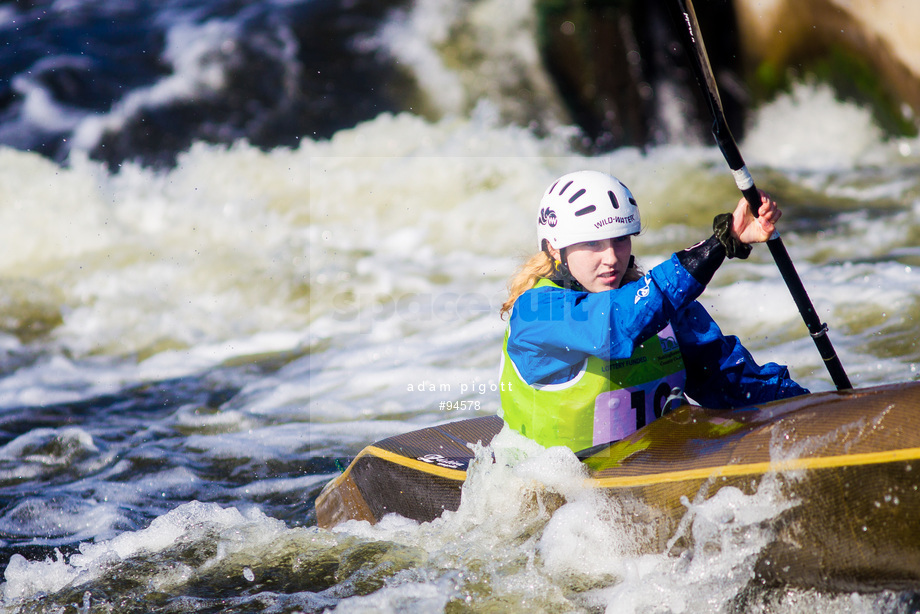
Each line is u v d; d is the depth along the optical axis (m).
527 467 10.06
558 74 46.78
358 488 12.40
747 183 9.15
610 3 46.75
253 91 45.78
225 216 35.22
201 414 20.02
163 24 49.22
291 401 20.36
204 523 12.44
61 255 32.28
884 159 42.41
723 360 11.09
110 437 18.80
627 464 9.53
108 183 38.03
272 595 10.05
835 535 8.00
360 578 10.22
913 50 43.62
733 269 25.88
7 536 13.98
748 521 8.41
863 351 18.98
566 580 9.43
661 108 46.62
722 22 46.91
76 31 48.62
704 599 8.59
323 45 47.78
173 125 43.69
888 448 7.82
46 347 25.73
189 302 28.59
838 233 29.81
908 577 7.90
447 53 47.59
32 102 43.69
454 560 10.08
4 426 19.81
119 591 10.48
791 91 46.56
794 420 8.72
